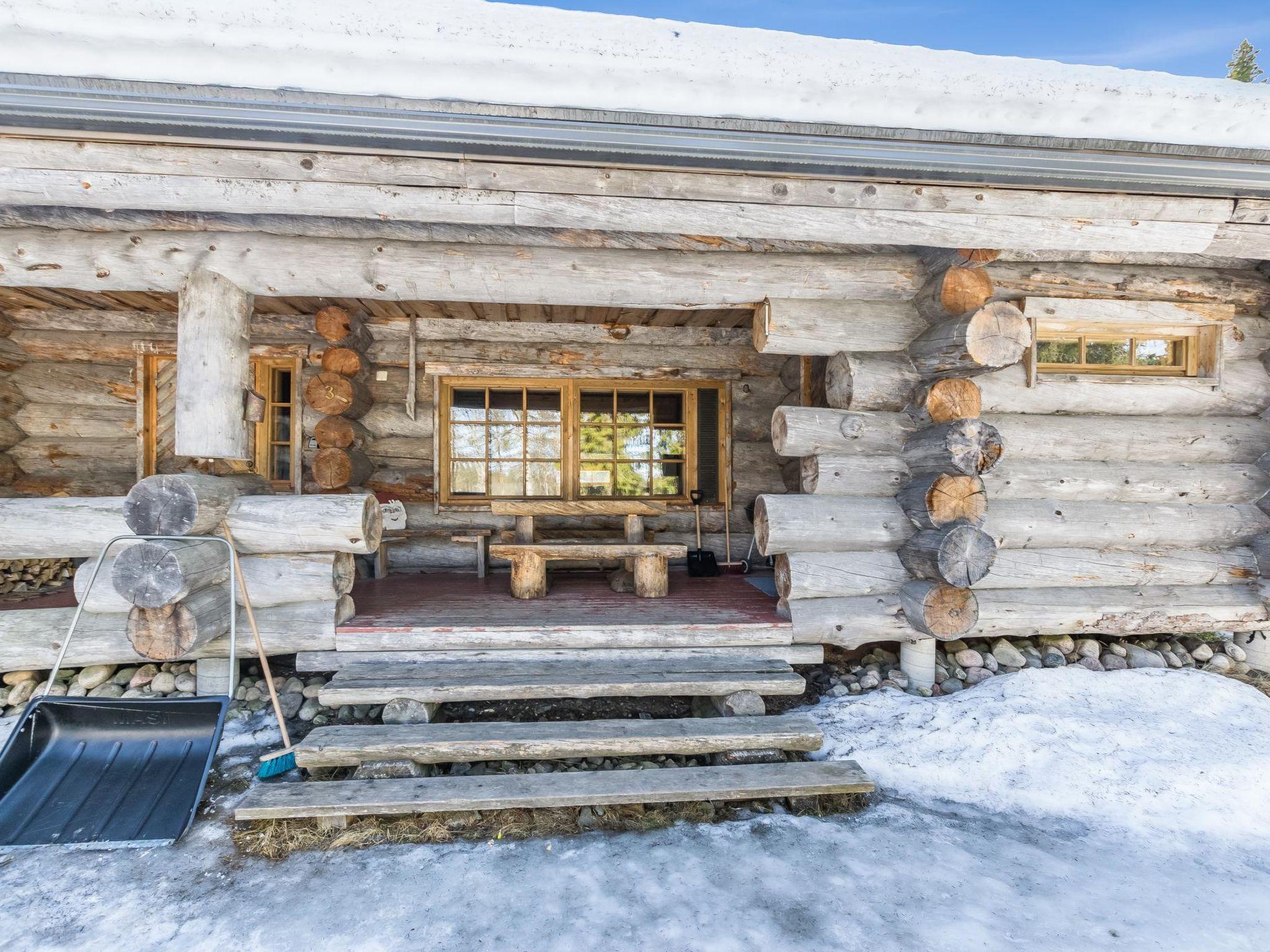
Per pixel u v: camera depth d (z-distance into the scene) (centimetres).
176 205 278
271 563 330
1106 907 202
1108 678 360
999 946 183
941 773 281
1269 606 395
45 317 507
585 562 566
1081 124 257
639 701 351
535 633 348
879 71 236
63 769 254
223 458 324
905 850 232
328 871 217
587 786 253
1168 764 283
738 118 246
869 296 368
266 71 219
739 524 582
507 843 234
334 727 287
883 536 365
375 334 541
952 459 335
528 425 568
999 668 390
